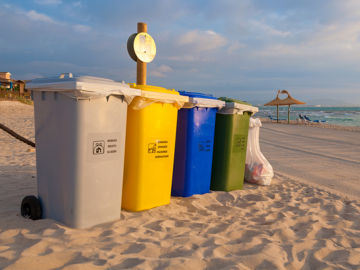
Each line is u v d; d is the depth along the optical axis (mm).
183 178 4723
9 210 3691
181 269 2408
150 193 4059
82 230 3166
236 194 5160
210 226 3514
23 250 2578
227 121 5191
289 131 21312
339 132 21328
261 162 6160
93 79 3178
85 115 3094
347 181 6766
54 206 3359
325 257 2854
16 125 15727
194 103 4516
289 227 3688
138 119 3809
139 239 3010
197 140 4777
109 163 3379
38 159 3492
